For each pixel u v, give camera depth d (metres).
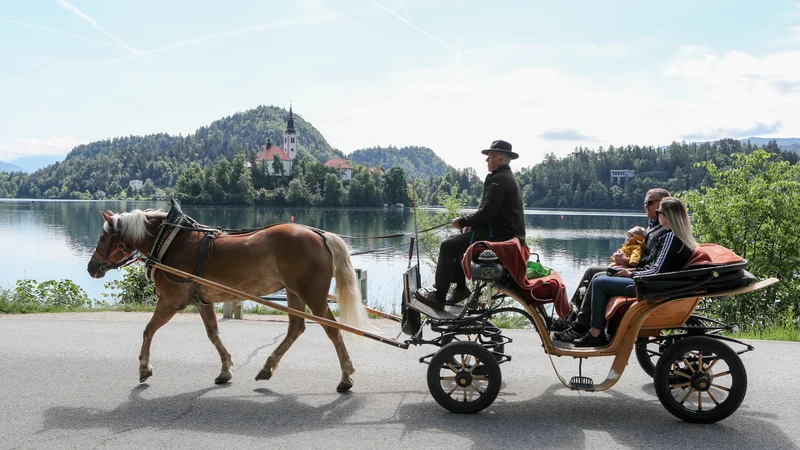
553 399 6.23
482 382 6.59
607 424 5.47
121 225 7.07
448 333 6.01
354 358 7.96
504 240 6.17
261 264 6.71
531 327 11.42
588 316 5.96
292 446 4.96
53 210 121.50
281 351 6.95
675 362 5.60
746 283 5.31
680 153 197.00
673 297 5.38
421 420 5.59
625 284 5.72
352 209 149.50
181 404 6.05
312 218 107.44
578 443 5.01
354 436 5.19
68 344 8.64
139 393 6.41
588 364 7.61
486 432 5.28
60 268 32.41
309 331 9.69
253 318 11.27
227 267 6.75
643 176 193.12
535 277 6.00
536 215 127.25
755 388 6.50
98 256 7.14
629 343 5.57
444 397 5.75
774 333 10.04
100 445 5.00
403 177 165.25
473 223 6.18
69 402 6.10
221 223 91.31
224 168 165.50
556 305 5.73
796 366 7.42
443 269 6.34
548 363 7.68
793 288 15.45
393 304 14.66
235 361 7.75
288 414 5.77
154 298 14.01
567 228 82.06
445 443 5.02
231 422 5.54
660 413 5.79
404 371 7.33
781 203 16.78
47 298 13.42
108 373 7.16
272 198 165.88
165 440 5.10
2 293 13.62
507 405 6.04
